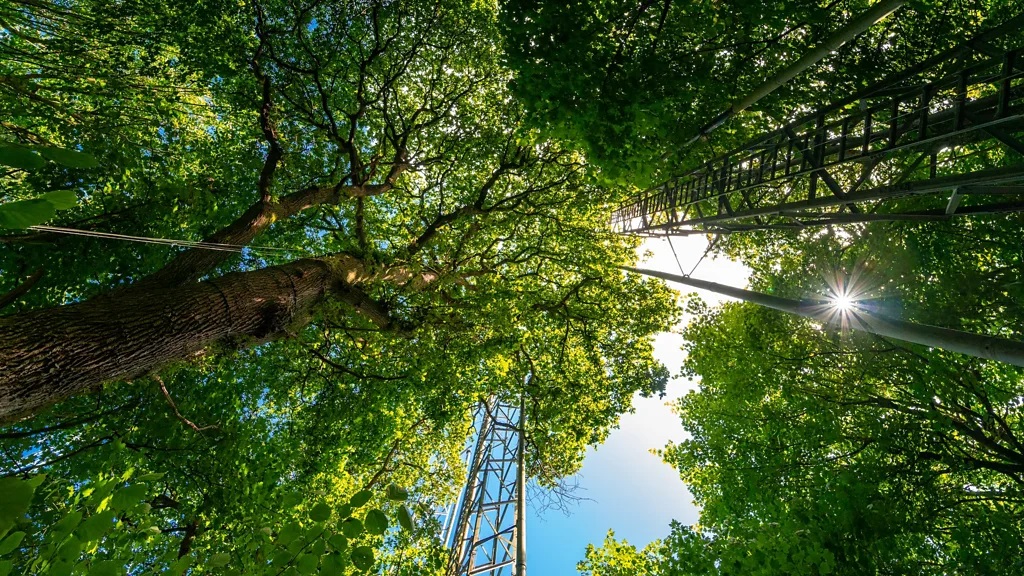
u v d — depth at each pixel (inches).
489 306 353.4
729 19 213.3
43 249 222.1
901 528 246.2
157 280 191.0
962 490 307.0
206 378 314.2
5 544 89.7
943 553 284.8
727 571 217.3
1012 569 248.5
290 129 407.2
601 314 456.8
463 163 460.8
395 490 93.7
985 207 183.6
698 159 341.7
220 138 409.4
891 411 346.9
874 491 267.0
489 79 429.1
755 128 322.0
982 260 316.2
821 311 209.2
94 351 125.4
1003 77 158.7
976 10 248.2
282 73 351.9
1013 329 293.7
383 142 413.1
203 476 271.3
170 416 267.3
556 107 195.2
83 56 307.3
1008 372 316.8
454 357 360.2
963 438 329.7
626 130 199.2
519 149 431.8
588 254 467.5
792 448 364.5
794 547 218.2
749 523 270.1
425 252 397.7
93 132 247.0
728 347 424.8
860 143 260.8
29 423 251.0
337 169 424.2
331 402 394.6
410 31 380.5
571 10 180.9
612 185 222.7
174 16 307.4
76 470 256.7
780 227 298.0
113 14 305.4
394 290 340.8
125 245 239.3
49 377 115.0
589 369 467.2
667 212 444.8
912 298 320.5
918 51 247.4
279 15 334.3
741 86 262.1
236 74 330.6
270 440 339.9
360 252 304.0
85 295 256.1
